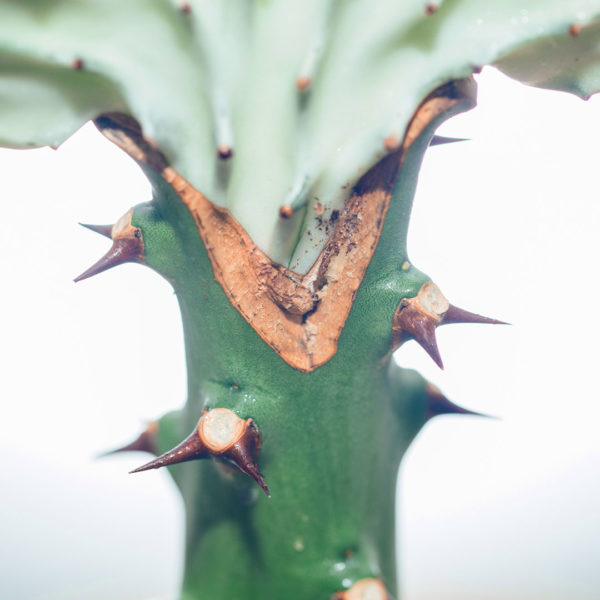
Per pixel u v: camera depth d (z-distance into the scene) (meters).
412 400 0.17
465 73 0.15
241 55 0.15
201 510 0.17
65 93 0.15
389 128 0.15
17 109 0.15
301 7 0.14
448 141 0.17
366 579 0.16
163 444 0.17
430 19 0.15
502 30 0.15
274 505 0.16
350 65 0.15
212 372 0.16
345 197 0.15
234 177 0.15
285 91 0.15
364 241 0.16
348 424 0.16
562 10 0.15
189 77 0.15
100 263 0.16
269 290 0.16
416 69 0.15
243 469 0.15
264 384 0.16
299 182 0.15
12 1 0.15
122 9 0.15
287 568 0.16
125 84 0.15
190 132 0.15
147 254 0.16
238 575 0.16
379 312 0.16
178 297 0.16
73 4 0.15
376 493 0.17
